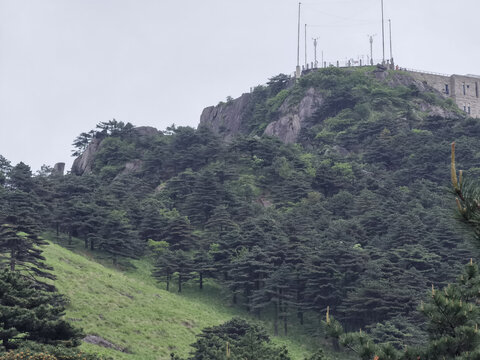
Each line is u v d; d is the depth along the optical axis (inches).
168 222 4889.3
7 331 1600.6
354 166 6348.4
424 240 4362.7
